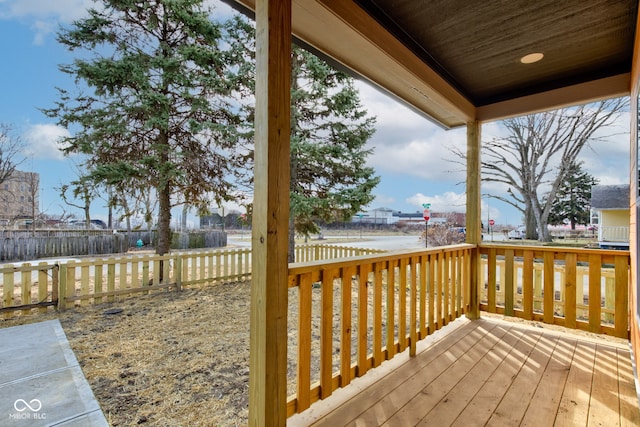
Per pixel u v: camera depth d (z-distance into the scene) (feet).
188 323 12.85
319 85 24.02
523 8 6.82
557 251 10.23
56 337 11.03
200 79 21.76
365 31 6.72
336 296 18.53
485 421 5.71
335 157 24.58
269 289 4.76
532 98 10.93
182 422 6.44
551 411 6.02
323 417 5.84
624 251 9.19
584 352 8.79
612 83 9.48
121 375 8.44
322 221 27.35
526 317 10.80
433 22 7.39
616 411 6.02
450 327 10.85
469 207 12.10
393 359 8.34
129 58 20.08
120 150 21.17
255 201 4.91
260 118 4.77
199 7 21.79
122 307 15.17
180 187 22.71
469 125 12.26
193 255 19.49
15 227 40.52
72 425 6.11
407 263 8.46
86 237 35.35
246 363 9.24
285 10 4.90
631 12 6.90
